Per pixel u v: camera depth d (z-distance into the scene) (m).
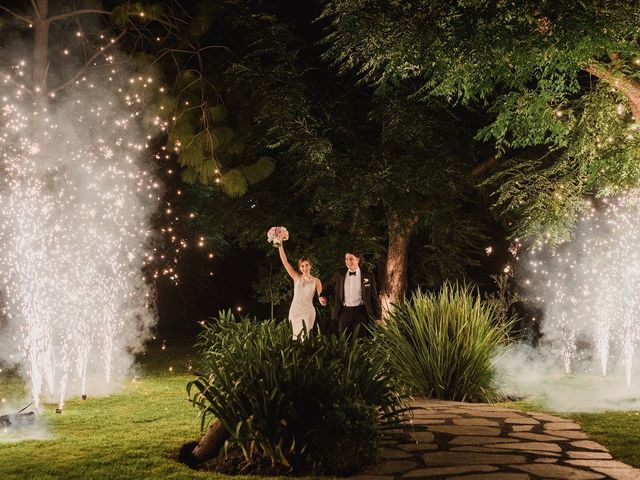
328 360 8.00
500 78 11.98
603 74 11.19
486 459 7.51
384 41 12.05
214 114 16.73
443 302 12.34
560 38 10.01
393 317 12.46
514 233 15.79
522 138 13.99
